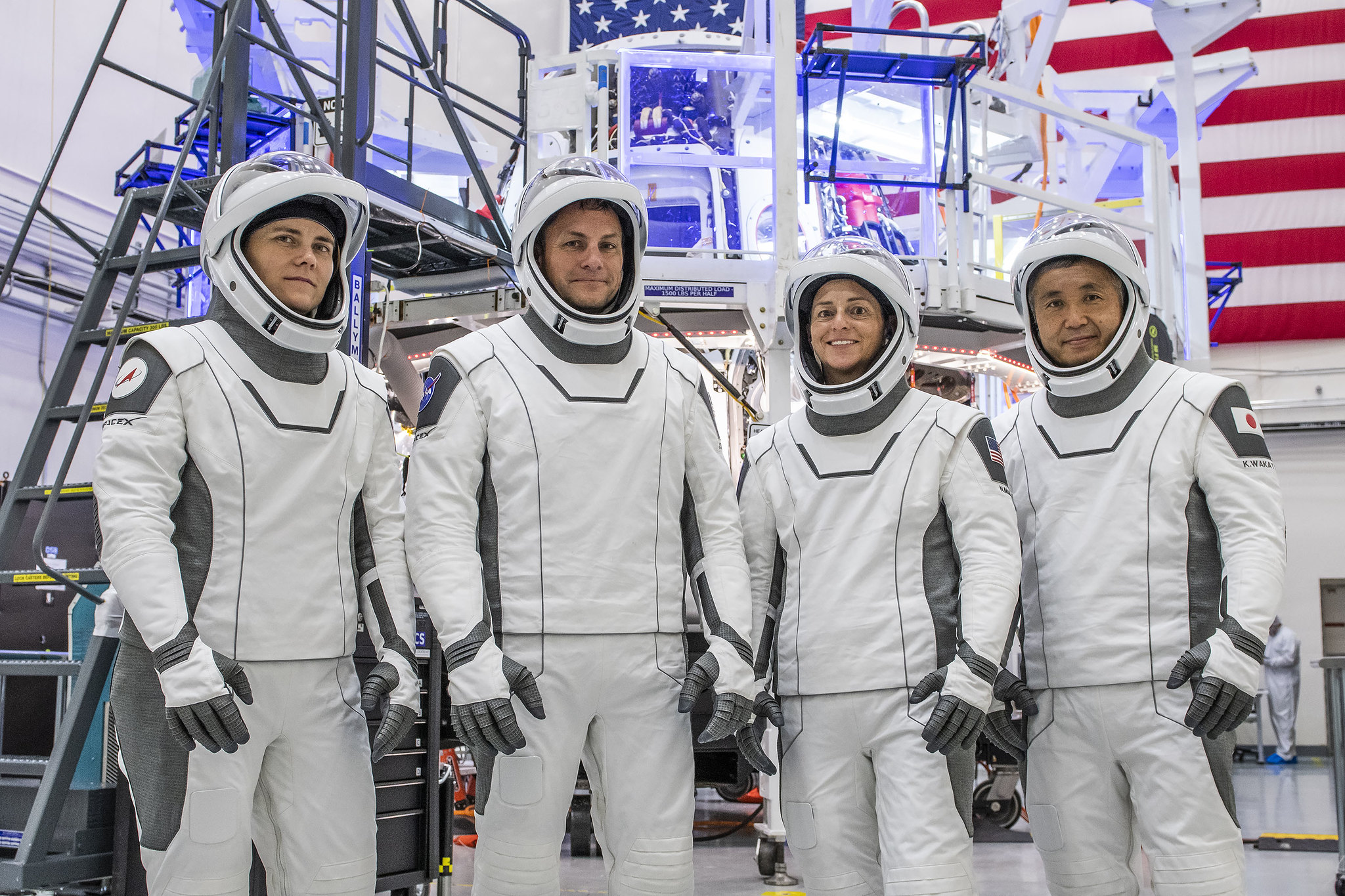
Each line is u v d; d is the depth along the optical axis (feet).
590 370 7.96
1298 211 40.98
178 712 6.51
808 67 18.20
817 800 8.00
